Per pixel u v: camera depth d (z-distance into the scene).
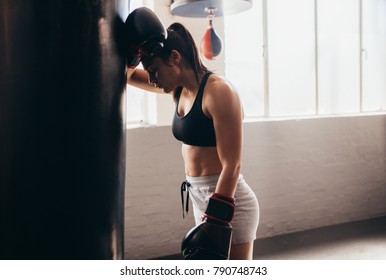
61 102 1.33
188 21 3.57
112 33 1.45
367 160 4.70
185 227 3.67
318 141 4.36
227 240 1.59
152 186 3.53
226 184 1.62
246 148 3.97
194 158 1.84
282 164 4.16
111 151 1.46
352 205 4.61
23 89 1.31
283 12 4.35
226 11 2.36
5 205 1.34
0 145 1.34
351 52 4.84
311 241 3.97
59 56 1.32
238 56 4.12
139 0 3.55
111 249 1.49
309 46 4.52
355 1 4.84
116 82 1.48
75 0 1.34
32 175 1.32
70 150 1.35
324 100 4.67
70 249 1.37
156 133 3.52
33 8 1.30
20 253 1.34
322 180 4.40
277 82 4.35
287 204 4.20
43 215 1.33
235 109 1.65
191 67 1.77
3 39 1.31
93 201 1.41
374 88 5.08
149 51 1.58
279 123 4.12
